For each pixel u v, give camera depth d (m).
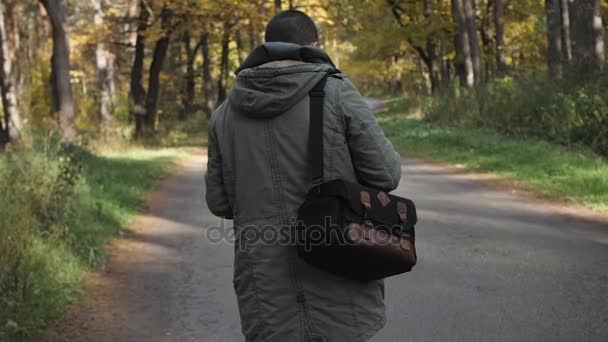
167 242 9.58
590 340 5.32
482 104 24.80
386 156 3.02
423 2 36.84
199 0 28.53
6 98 20.31
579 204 10.70
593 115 15.85
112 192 12.64
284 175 2.99
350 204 2.89
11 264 6.40
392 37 36.97
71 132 21.53
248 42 47.53
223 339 5.75
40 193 8.84
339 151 3.01
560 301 6.21
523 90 20.75
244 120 3.06
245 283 3.08
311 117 2.97
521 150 16.58
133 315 6.41
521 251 8.06
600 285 6.59
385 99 73.50
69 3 47.72
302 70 2.97
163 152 24.81
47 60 33.78
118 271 8.01
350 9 37.72
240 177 3.06
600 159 13.98
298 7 34.38
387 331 5.70
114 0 35.31
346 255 2.86
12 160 10.27
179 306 6.66
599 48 19.08
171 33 30.69
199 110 48.72
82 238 8.86
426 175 15.47
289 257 2.98
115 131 26.70
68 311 6.45
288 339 2.98
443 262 7.75
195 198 13.56
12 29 27.59
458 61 31.61
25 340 5.53
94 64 50.41
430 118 29.95
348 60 45.53
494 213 10.46
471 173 15.23
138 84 31.44
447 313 6.06
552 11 22.00
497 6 35.28
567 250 7.99
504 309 6.08
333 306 2.96
